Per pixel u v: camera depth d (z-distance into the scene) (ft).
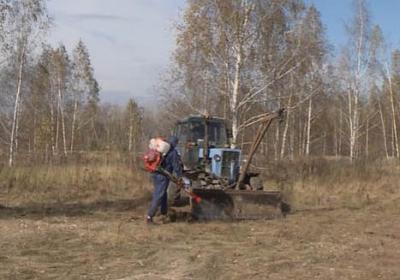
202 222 41.91
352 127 142.00
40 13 101.24
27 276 25.62
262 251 32.01
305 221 43.78
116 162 76.54
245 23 80.59
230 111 82.64
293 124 138.82
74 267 27.55
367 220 45.19
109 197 57.21
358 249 32.99
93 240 33.96
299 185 67.82
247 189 48.16
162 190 40.68
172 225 40.04
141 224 40.19
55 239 34.06
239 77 81.20
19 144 119.34
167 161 41.39
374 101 177.58
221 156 48.39
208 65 82.99
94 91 174.29
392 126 175.42
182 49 83.51
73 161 76.33
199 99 87.40
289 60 84.17
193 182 47.11
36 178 63.46
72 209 47.96
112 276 25.86
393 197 62.03
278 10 82.38
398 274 26.96
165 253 30.73
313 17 95.14
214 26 81.30
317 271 27.35
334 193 64.59
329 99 135.44
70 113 167.63
